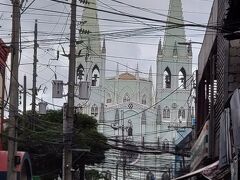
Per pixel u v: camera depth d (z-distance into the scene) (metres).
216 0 23.38
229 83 19.23
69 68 30.28
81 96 33.81
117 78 140.38
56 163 40.62
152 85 143.50
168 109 132.12
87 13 94.56
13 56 19.59
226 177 17.89
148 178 74.94
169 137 121.44
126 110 128.50
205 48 28.95
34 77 36.06
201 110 32.59
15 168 19.66
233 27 15.59
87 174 58.38
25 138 33.94
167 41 137.25
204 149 25.47
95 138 42.50
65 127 29.77
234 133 13.82
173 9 129.50
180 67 136.75
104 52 132.75
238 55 19.36
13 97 19.62
